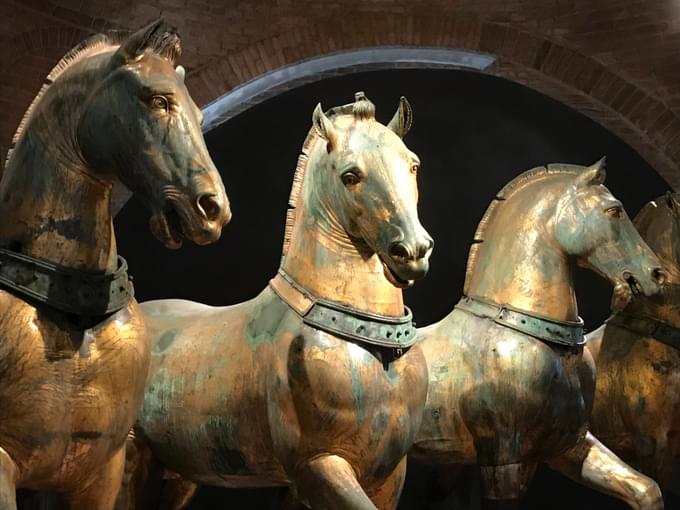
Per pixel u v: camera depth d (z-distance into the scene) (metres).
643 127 7.39
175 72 2.97
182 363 4.12
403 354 3.76
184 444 4.12
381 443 3.68
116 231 6.77
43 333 2.92
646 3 7.38
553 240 4.75
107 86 2.89
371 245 3.55
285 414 3.69
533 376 4.59
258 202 7.00
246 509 7.03
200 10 6.96
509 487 4.61
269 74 7.18
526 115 7.30
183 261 6.89
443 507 6.55
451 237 7.21
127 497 4.23
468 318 4.79
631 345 5.60
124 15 6.72
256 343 3.88
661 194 7.38
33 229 2.98
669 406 5.54
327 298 3.71
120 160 2.88
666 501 7.18
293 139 7.04
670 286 5.62
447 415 4.70
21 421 2.90
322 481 3.61
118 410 3.04
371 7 7.25
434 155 7.23
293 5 7.16
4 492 2.79
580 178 4.83
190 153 2.84
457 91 7.22
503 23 7.37
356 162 3.57
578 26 7.41
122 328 3.05
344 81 7.11
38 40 6.45
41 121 3.00
